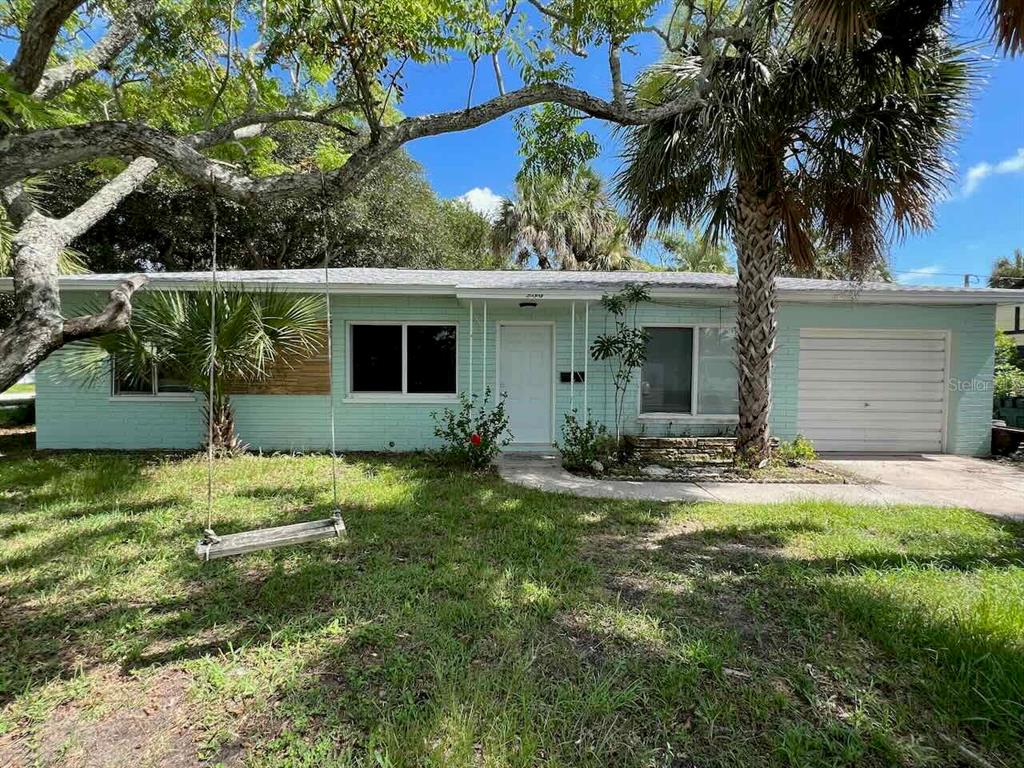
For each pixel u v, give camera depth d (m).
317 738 2.03
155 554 3.81
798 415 8.78
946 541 4.24
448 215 21.67
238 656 2.56
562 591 3.28
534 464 7.51
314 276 8.62
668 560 3.84
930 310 8.62
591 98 3.80
